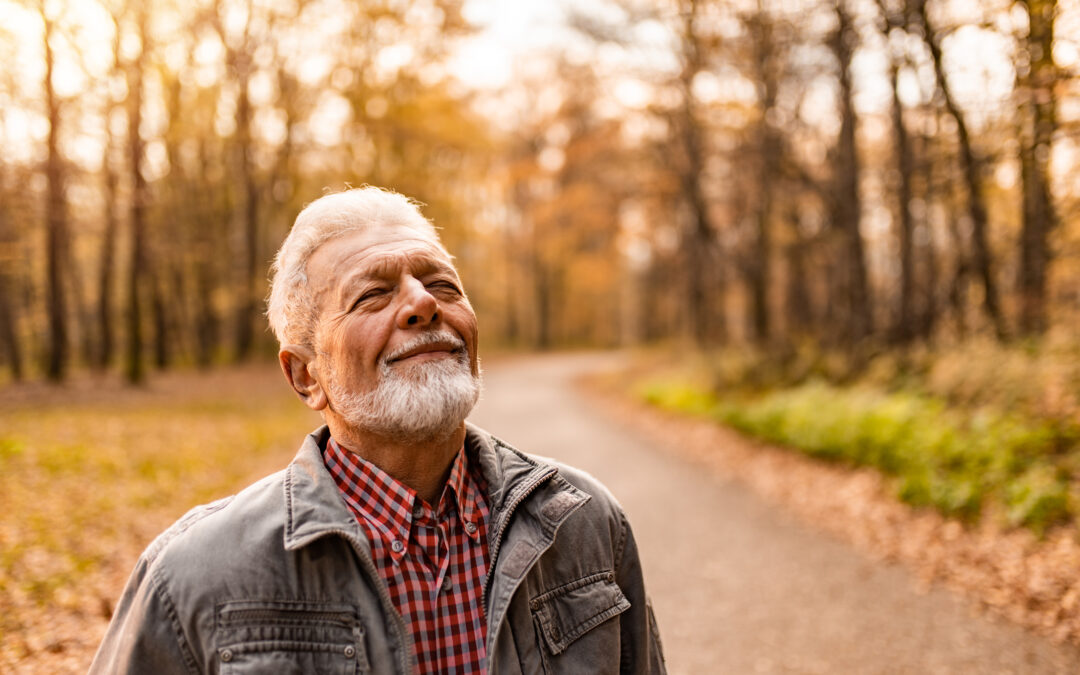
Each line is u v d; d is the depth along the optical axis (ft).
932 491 18.83
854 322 39.93
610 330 154.71
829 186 41.88
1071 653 11.50
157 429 31.48
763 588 15.78
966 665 11.61
